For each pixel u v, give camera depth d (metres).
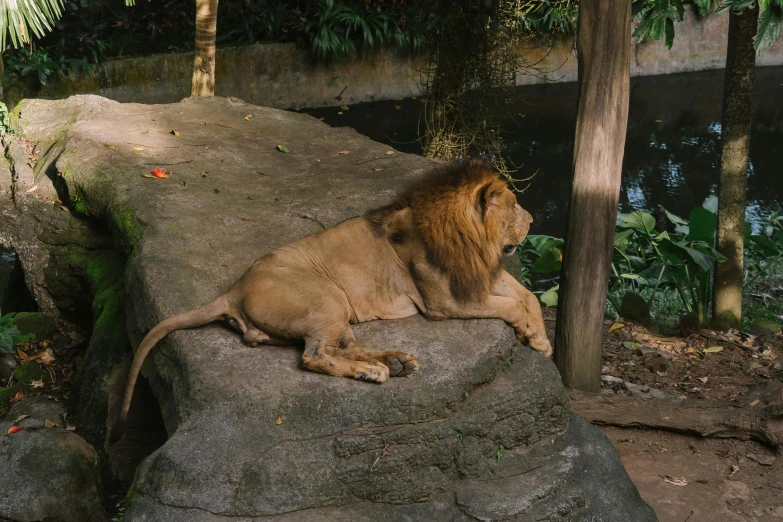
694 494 5.00
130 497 3.71
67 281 6.88
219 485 3.61
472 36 10.16
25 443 4.96
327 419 3.81
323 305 4.02
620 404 5.63
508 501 3.89
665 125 15.53
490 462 4.08
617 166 5.52
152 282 4.82
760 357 7.11
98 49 13.92
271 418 3.78
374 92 16.45
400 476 3.84
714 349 7.21
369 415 3.83
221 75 15.00
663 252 8.34
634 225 8.88
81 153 7.06
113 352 5.68
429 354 4.14
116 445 5.30
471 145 10.79
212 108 8.52
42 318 6.88
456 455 3.98
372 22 15.99
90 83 13.82
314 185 6.53
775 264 9.95
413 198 4.32
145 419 5.36
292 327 4.02
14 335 6.57
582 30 5.28
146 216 5.75
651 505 4.88
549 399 4.25
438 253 4.23
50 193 7.33
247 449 3.70
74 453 4.95
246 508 3.62
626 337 7.53
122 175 6.55
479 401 4.07
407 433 3.86
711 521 4.75
